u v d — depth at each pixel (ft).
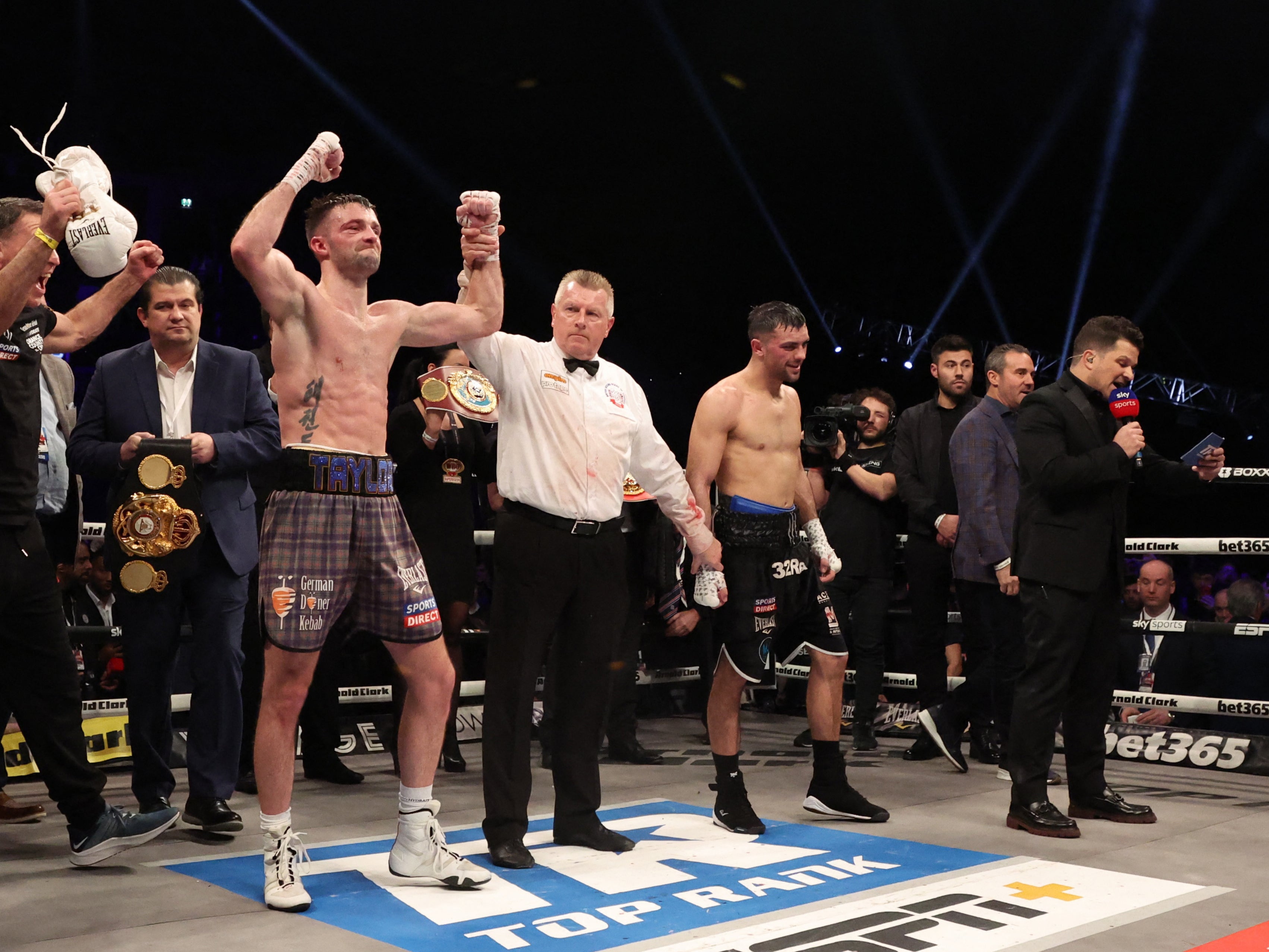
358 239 7.65
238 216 33.83
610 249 40.11
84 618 13.41
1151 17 30.40
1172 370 41.09
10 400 7.70
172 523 9.01
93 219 8.27
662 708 18.74
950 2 30.94
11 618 7.86
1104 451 9.71
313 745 12.22
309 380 7.49
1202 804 11.10
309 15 31.01
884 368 41.68
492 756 8.61
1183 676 14.93
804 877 8.11
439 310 8.23
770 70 34.58
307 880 7.94
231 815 9.35
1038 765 9.86
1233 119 32.68
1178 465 10.94
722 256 40.81
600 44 33.22
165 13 29.86
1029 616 10.11
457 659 13.24
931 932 6.70
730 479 10.00
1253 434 40.09
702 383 41.91
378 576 7.63
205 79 31.81
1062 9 30.81
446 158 36.37
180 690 14.26
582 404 8.99
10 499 7.74
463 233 8.51
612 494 9.09
